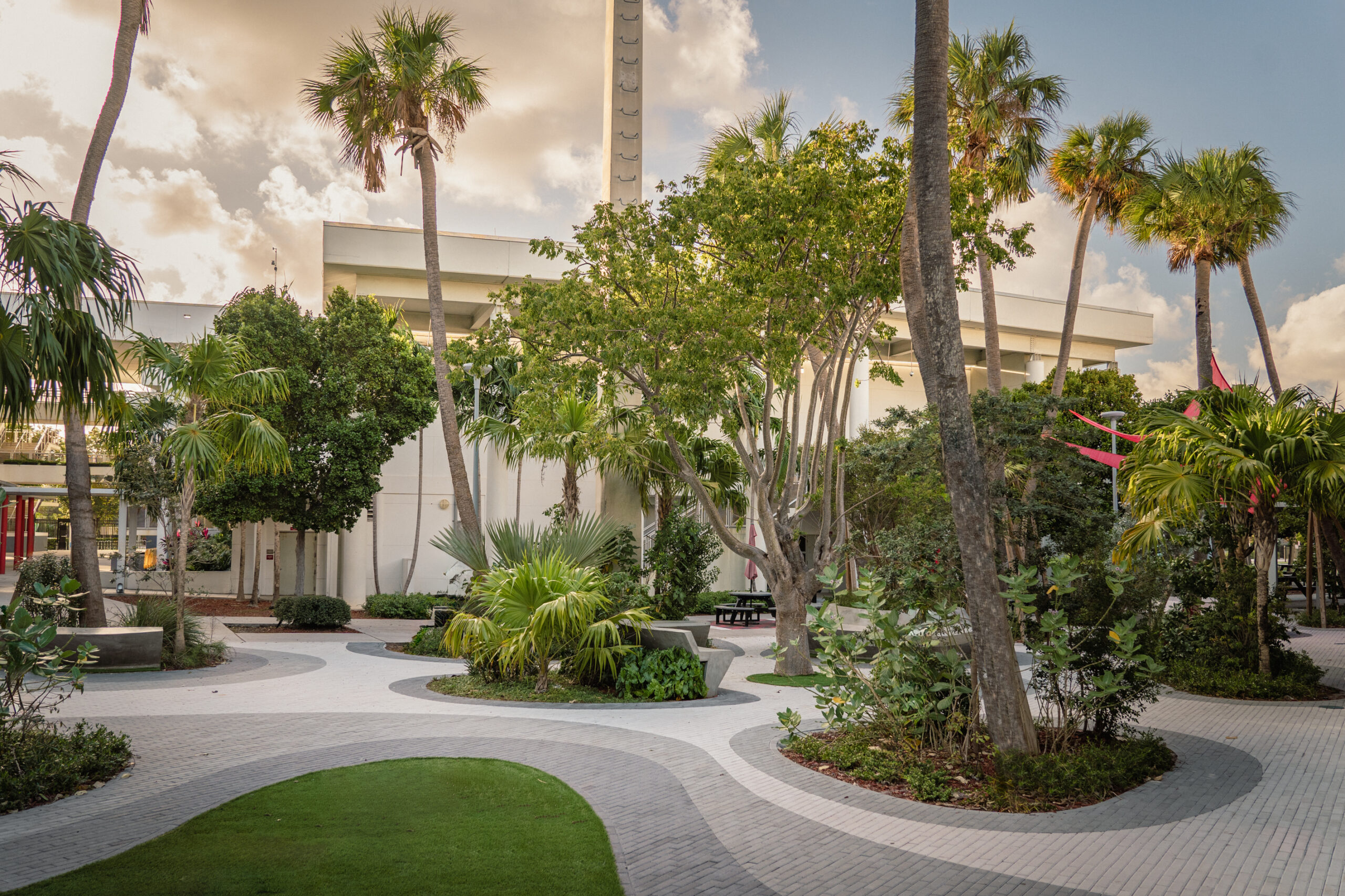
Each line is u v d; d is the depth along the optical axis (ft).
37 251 23.88
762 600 98.32
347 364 84.23
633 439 55.88
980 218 46.21
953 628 30.53
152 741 29.66
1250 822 22.50
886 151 46.24
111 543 113.50
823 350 51.88
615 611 46.21
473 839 19.85
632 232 46.91
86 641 44.60
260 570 104.73
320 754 28.07
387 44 61.98
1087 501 51.90
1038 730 29.17
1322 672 46.44
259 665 49.80
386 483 102.73
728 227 44.32
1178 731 34.86
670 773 26.61
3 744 23.39
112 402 32.12
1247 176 67.72
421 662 53.16
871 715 31.04
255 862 18.08
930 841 20.74
